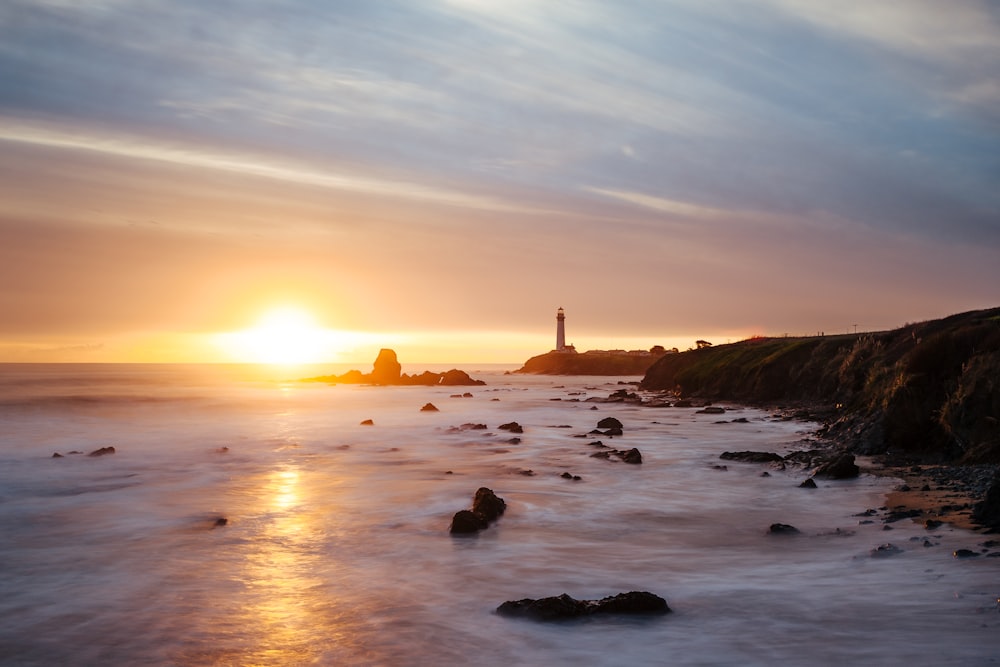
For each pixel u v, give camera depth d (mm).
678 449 32094
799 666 8906
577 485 23078
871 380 37750
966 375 24656
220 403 63656
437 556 14766
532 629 10500
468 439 36719
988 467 21016
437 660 9469
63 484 23875
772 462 26344
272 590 12523
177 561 14508
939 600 10945
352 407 62188
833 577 12516
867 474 22844
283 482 24125
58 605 11820
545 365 188500
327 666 9336
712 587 12297
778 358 59594
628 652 9586
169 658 9688
